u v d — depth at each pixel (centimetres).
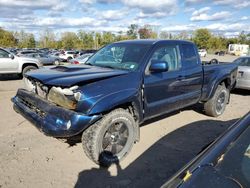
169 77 454
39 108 364
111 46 502
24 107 400
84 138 355
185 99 503
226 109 710
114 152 381
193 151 430
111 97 352
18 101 426
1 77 1345
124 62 437
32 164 372
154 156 410
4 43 7638
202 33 9225
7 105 685
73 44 8175
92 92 341
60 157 396
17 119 557
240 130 193
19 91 432
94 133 349
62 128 327
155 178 348
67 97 339
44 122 343
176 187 155
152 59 432
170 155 414
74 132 326
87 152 359
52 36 8756
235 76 662
